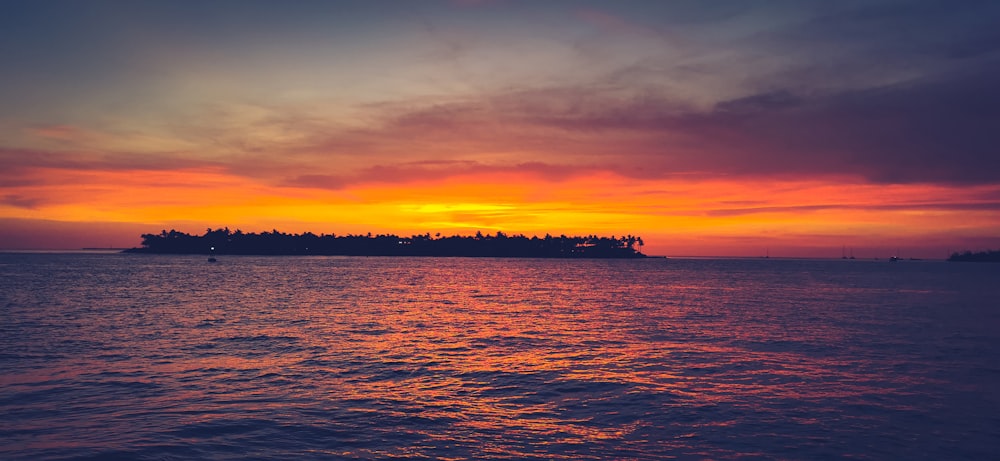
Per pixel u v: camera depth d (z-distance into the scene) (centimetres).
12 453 1311
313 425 1570
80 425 1529
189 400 1809
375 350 2858
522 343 3172
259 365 2420
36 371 2231
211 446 1388
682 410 1780
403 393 1956
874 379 2250
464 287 9631
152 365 2384
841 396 1969
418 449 1402
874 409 1803
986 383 2183
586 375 2291
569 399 1906
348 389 2002
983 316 4894
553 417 1697
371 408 1755
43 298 5984
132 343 2983
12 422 1548
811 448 1448
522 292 8394
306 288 8606
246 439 1445
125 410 1681
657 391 2025
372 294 7494
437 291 8394
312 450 1379
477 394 1961
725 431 1577
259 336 3316
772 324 4228
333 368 2377
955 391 2048
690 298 7225
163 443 1398
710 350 2958
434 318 4522
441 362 2547
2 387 1955
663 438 1517
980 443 1491
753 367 2491
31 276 11388
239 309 5062
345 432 1519
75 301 5659
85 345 2888
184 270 15912
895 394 2000
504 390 2023
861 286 10700
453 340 3262
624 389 2052
